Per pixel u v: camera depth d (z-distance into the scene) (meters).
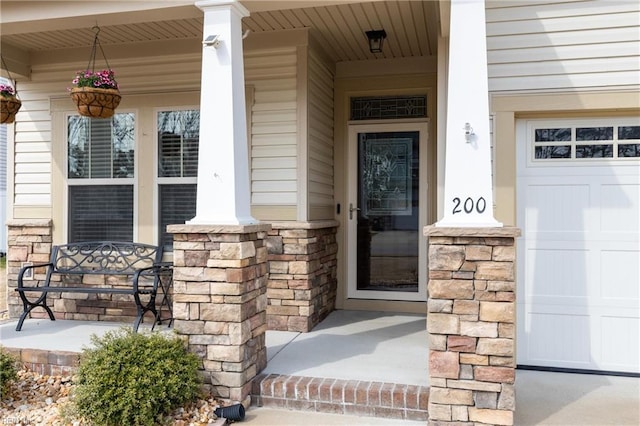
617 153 3.82
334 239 5.60
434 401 2.92
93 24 3.81
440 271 2.90
